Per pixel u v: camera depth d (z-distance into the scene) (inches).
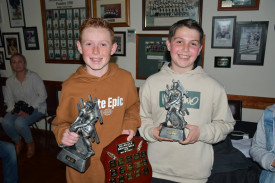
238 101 85.7
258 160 42.1
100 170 43.3
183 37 40.8
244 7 91.0
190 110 43.0
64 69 127.4
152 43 107.7
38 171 91.7
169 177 44.4
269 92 96.1
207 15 97.1
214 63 100.6
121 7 108.2
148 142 48.8
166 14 102.0
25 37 130.8
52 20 122.3
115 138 41.0
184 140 39.4
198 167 42.5
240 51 95.9
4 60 140.5
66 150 38.1
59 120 41.2
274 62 93.0
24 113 101.6
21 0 126.2
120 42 113.0
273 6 88.4
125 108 46.3
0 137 127.4
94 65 39.4
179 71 44.9
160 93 44.9
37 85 107.7
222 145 57.2
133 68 114.5
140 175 40.7
